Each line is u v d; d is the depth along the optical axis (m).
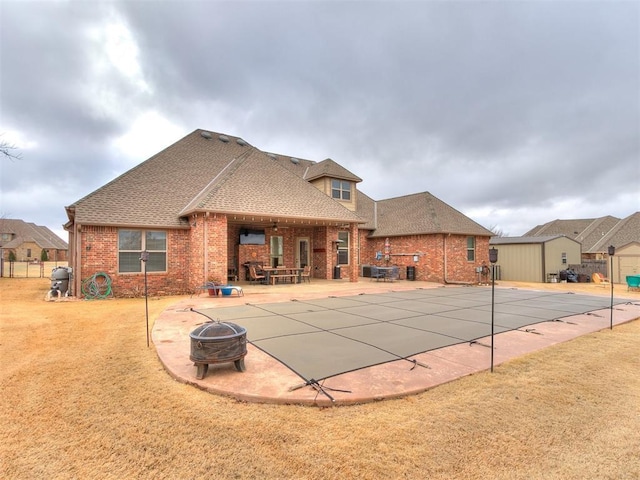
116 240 12.20
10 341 6.16
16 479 2.47
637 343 6.27
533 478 2.52
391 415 3.40
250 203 13.56
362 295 12.46
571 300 11.88
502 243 23.56
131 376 4.46
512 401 3.76
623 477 2.55
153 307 9.72
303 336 6.34
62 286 12.52
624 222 32.97
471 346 5.82
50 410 3.52
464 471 2.57
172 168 15.59
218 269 12.58
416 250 19.34
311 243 19.03
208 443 2.91
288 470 2.56
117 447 2.87
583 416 3.46
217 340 4.25
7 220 54.75
